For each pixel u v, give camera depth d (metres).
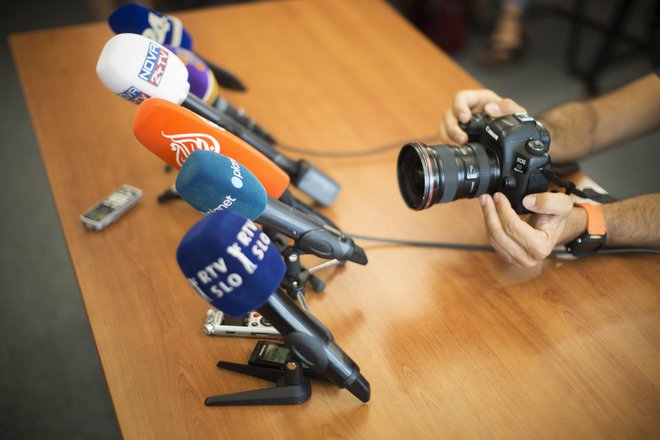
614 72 2.93
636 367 0.92
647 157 2.40
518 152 0.98
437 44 3.07
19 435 1.66
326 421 0.86
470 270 1.08
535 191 1.00
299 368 0.87
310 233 0.90
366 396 0.86
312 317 0.85
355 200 1.22
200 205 0.81
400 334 0.97
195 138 0.89
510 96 2.82
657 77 1.36
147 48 0.95
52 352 1.87
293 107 1.46
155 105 0.86
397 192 1.24
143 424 0.86
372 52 1.66
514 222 0.98
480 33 3.31
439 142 1.35
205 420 0.86
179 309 1.02
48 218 2.31
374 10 1.85
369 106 1.47
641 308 1.00
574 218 1.05
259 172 0.93
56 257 2.16
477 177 1.00
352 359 0.93
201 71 1.09
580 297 1.03
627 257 1.10
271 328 0.96
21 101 2.84
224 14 1.83
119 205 1.19
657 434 0.83
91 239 1.15
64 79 1.57
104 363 0.94
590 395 0.88
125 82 0.93
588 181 1.26
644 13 3.29
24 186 2.43
